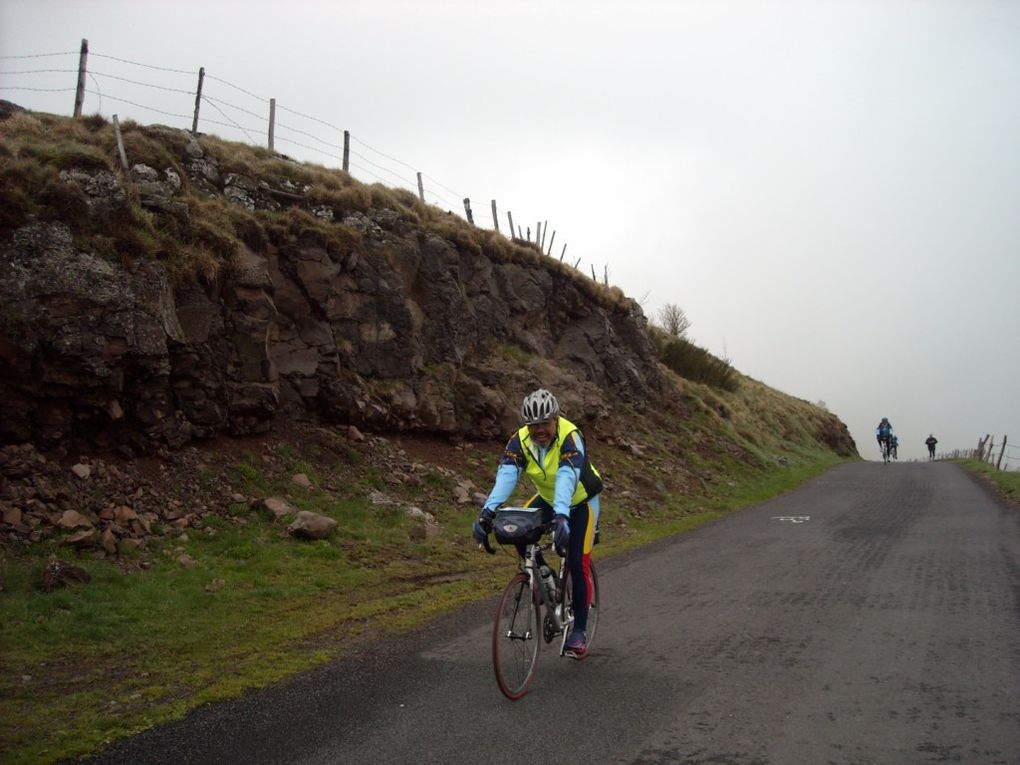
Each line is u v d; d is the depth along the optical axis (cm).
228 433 1162
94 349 928
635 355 2547
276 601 776
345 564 938
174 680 546
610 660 573
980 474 2500
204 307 1118
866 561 973
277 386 1236
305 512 1009
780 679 518
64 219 978
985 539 1113
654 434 2238
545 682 525
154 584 772
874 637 616
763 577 896
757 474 2277
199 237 1169
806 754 396
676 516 1575
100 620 668
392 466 1334
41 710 484
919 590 789
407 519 1154
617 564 1032
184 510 970
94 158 1063
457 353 1648
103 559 809
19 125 1193
